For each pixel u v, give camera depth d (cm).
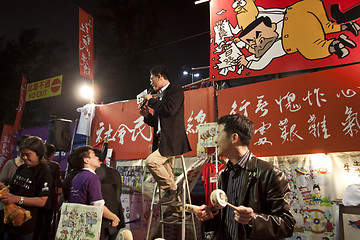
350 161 322
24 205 343
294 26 376
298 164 350
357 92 325
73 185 311
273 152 360
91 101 571
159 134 331
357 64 331
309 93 352
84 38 584
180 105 321
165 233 423
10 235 333
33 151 359
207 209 212
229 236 212
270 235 181
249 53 398
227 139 218
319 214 326
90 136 547
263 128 372
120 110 525
